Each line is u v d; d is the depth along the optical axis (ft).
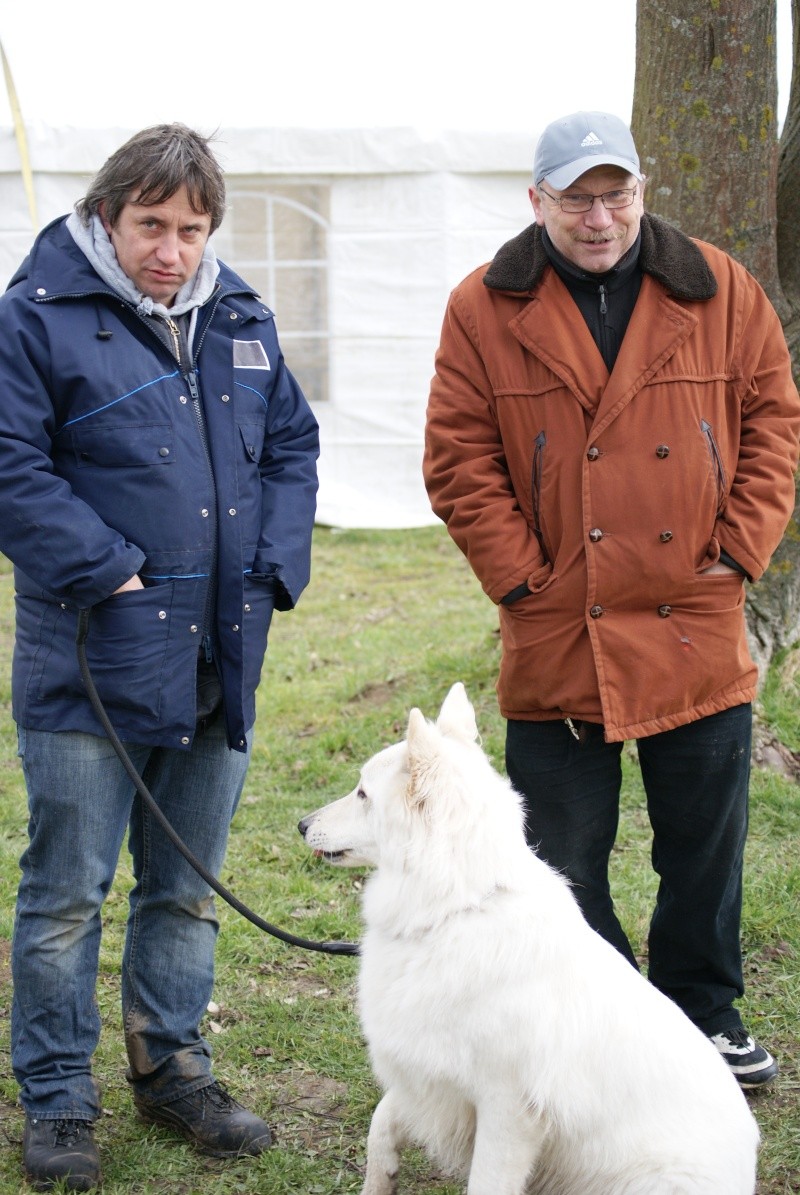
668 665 10.16
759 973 12.79
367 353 35.32
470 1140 9.09
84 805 9.43
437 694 20.54
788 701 18.22
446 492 10.68
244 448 9.76
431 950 8.73
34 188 33.22
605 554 10.02
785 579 18.15
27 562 8.91
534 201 10.27
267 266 35.12
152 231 8.95
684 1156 8.41
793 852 15.30
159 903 10.32
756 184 15.61
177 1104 10.30
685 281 10.04
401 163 33.53
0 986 12.63
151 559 9.28
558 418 10.13
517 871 8.90
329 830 9.54
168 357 9.35
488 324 10.41
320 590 30.27
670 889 10.85
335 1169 10.04
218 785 10.22
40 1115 9.71
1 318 8.88
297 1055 11.57
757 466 10.37
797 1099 10.89
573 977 8.68
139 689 9.28
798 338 16.81
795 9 17.11
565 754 10.53
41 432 8.96
